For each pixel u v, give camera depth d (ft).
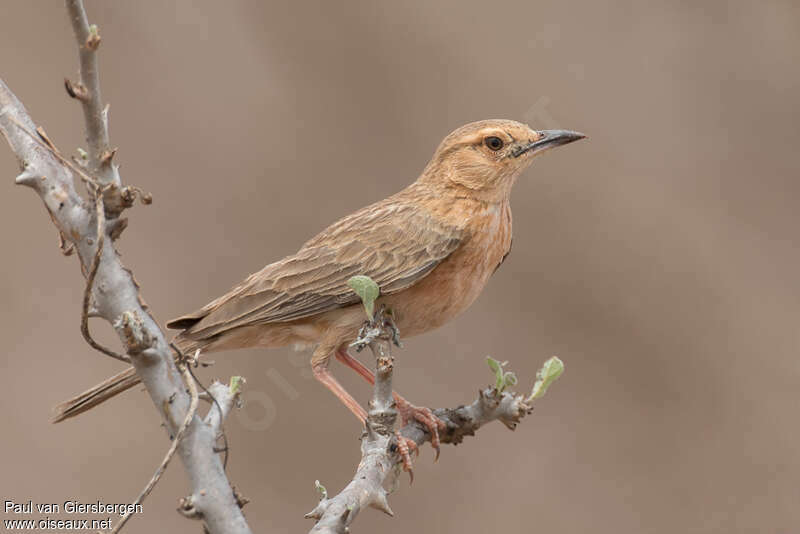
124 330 14.19
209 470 14.60
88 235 14.66
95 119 14.37
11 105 15.23
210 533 14.46
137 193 14.67
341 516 16.20
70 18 13.80
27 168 14.82
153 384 14.62
